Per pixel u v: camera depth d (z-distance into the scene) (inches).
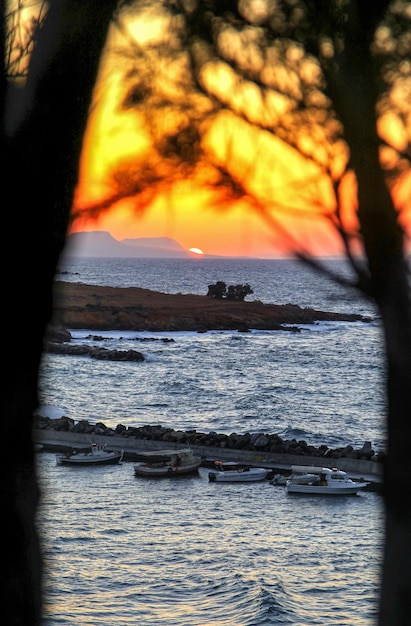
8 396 559.8
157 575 4845.0
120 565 4982.8
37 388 571.8
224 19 526.9
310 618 4153.5
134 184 503.5
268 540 5708.7
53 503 6407.5
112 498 6761.8
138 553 5270.7
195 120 513.3
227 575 4845.0
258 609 4232.3
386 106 526.3
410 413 526.9
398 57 532.4
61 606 4180.6
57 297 563.8
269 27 529.7
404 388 524.4
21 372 563.8
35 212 544.4
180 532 5841.5
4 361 560.4
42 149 540.4
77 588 4507.9
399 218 510.0
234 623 4077.3
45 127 538.6
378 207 507.5
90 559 5049.2
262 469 7613.2
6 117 551.5
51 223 542.6
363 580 4790.8
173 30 526.6
